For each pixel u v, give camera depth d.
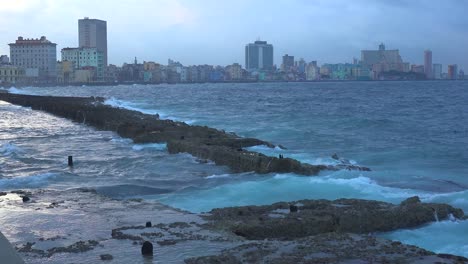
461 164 22.36
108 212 11.73
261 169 18.20
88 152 25.06
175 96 112.56
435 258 7.62
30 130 38.03
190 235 9.38
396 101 84.19
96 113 43.81
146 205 12.60
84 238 9.43
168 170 19.58
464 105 71.69
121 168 20.20
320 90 149.00
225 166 19.94
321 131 36.19
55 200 13.31
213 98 99.94
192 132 28.27
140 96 114.50
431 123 44.06
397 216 11.17
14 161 22.16
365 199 13.62
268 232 9.90
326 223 10.36
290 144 29.12
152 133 28.20
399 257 7.67
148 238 9.21
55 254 8.31
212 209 12.52
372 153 25.48
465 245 10.24
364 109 64.06
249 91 147.38
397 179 18.09
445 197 14.86
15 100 82.62
